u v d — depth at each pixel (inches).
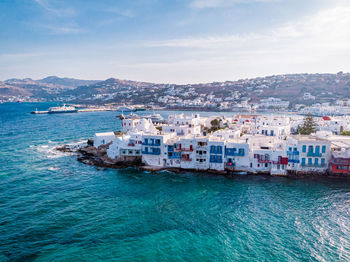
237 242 1590.8
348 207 2031.3
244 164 2805.1
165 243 1576.0
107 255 1464.1
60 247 1526.8
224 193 2298.2
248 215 1914.4
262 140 3083.2
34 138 5059.1
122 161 3152.1
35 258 1427.2
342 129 4687.5
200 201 2143.2
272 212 1956.2
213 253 1487.5
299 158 2682.1
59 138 5083.7
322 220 1843.0
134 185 2509.8
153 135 3024.1
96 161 3297.2
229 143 2810.0
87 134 5610.2
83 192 2340.1
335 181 2534.5
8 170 2977.4
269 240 1614.2
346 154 2596.0
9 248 1504.7
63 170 2999.5
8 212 1937.7
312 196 2224.4
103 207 2034.9
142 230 1712.6
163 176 2763.3
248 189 2383.1
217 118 5816.9
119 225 1771.7
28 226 1743.4
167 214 1926.7
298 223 1804.9
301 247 1547.7
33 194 2287.2
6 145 4355.3
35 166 3152.1
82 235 1648.6
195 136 3063.5
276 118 4877.0
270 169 2765.7
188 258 1444.4
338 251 1512.1
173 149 2960.1
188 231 1705.2
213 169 2866.6
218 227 1753.2
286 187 2420.0
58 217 1868.8
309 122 4461.1
